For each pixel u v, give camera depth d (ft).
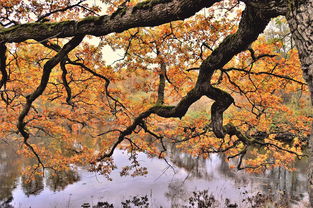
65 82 13.43
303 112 35.32
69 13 16.29
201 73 10.03
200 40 16.06
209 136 25.81
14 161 47.09
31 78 21.47
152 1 7.01
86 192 34.37
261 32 7.02
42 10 14.11
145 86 23.45
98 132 57.72
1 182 37.58
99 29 8.17
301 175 37.81
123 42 17.63
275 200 29.43
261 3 5.68
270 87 18.56
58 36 8.77
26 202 31.22
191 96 11.16
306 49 3.97
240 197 31.04
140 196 32.65
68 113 24.79
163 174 41.78
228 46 8.34
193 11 6.60
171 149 58.44
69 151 48.14
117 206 29.68
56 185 36.83
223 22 15.33
